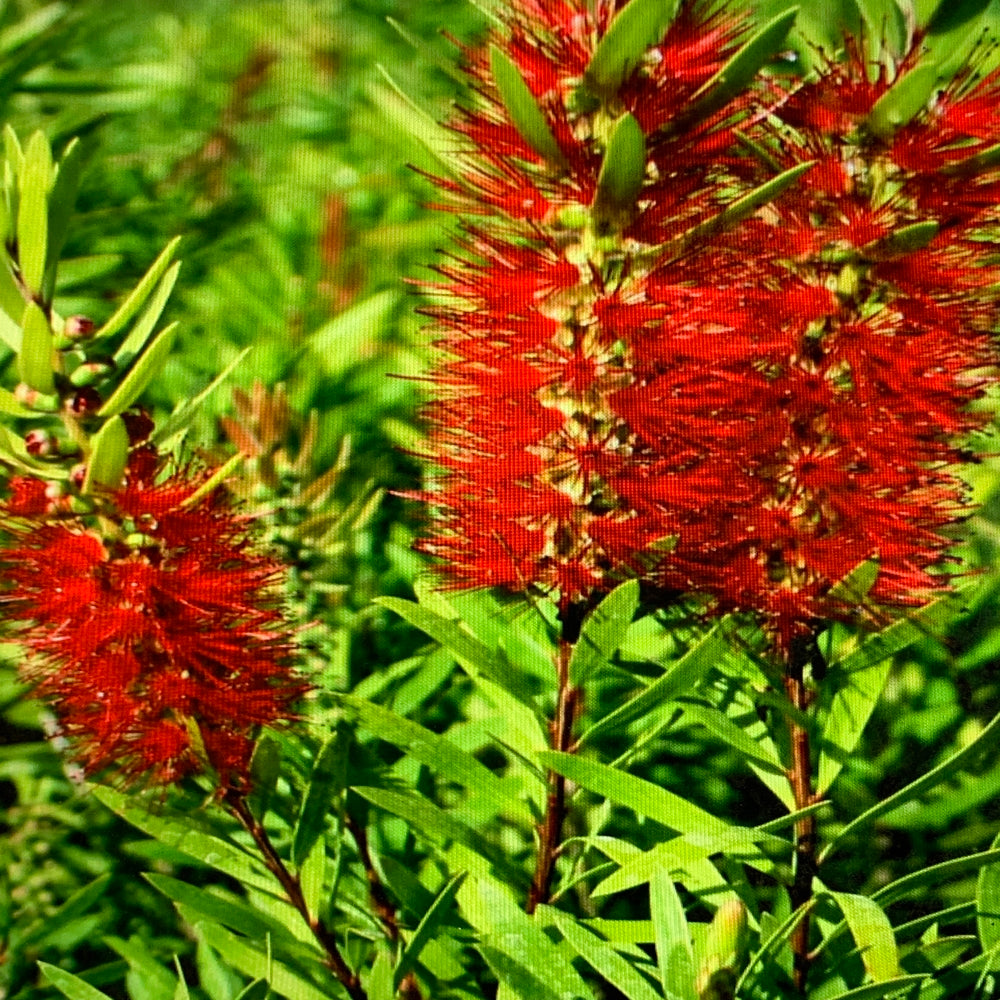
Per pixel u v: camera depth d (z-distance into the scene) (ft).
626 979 1.78
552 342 1.76
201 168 3.10
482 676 1.98
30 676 1.82
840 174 1.76
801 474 1.78
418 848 2.08
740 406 1.76
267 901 2.01
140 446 1.77
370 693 2.13
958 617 2.13
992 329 1.79
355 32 3.35
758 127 1.79
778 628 1.83
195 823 1.92
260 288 2.53
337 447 2.33
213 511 1.80
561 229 1.76
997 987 1.90
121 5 3.73
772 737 1.95
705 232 1.69
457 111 1.78
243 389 2.32
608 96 1.72
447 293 1.80
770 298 1.76
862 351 1.76
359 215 2.71
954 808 2.10
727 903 1.74
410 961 1.83
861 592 1.77
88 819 2.22
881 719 2.17
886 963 1.76
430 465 1.95
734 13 1.77
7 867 2.20
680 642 1.97
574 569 1.79
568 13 1.74
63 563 1.75
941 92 1.75
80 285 2.57
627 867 1.84
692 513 1.77
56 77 2.88
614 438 1.77
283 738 1.96
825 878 2.09
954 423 1.78
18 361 1.69
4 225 1.71
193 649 1.77
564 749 1.86
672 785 2.12
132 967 2.09
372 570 2.26
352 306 2.48
